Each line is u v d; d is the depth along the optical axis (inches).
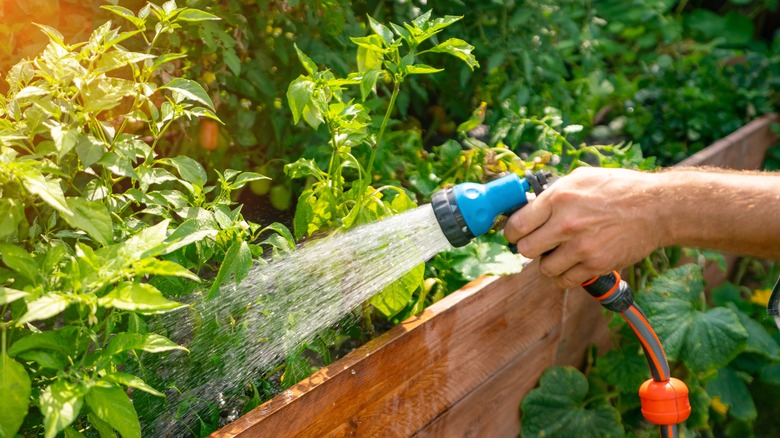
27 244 52.7
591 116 133.6
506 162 89.0
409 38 63.1
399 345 62.5
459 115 117.7
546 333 86.1
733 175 58.3
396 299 66.6
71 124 50.0
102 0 77.3
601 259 57.9
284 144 94.0
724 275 136.7
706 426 96.0
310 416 54.9
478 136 118.4
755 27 184.9
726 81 145.8
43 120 49.8
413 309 73.4
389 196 84.1
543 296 83.5
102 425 45.5
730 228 57.1
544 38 124.6
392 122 92.0
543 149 96.7
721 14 182.2
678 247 106.8
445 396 71.2
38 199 51.8
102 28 53.0
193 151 90.0
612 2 151.0
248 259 54.7
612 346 104.7
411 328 63.8
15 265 42.8
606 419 89.8
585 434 88.3
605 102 139.6
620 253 58.0
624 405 98.2
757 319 121.9
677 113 137.3
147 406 56.2
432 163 91.8
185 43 84.7
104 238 47.6
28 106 53.1
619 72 149.9
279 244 59.2
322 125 91.4
